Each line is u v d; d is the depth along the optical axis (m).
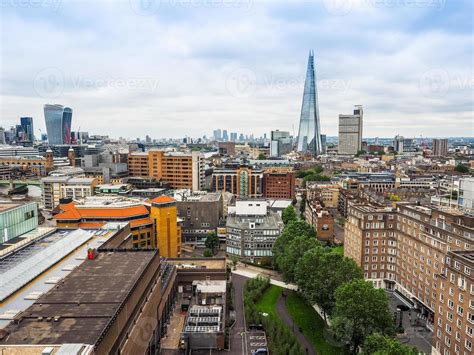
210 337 98.88
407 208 141.88
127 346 73.81
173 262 146.88
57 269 93.94
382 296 102.94
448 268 97.69
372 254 150.38
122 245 135.88
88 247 112.75
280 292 147.50
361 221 150.38
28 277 85.94
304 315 129.12
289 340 106.44
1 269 91.81
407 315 130.00
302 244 148.62
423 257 131.12
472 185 130.62
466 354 90.81
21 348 55.72
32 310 68.69
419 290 133.25
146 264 93.06
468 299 90.12
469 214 120.25
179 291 134.12
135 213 171.38
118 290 77.19
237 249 186.50
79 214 166.75
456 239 114.88
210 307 112.56
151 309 94.19
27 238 120.12
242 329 115.38
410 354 82.19
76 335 59.69
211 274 134.12
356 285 103.94
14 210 121.75
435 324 102.94
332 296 119.00
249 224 186.88
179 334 105.62
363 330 99.31
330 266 123.25
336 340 113.06
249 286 145.88
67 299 73.19
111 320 64.75
